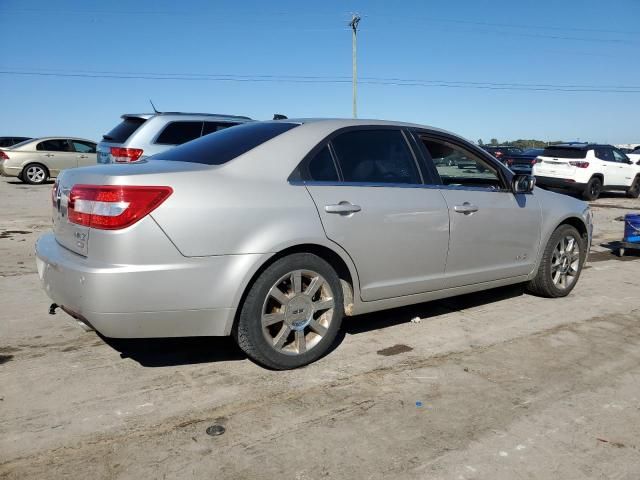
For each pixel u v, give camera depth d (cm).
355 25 3647
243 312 336
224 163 343
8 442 270
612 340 433
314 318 366
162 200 306
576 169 1661
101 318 301
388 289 398
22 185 1712
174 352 385
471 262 451
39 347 389
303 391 332
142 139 867
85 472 248
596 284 620
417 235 405
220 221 318
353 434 285
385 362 378
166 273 305
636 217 773
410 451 271
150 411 303
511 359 389
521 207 489
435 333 439
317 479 247
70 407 305
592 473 257
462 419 303
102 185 305
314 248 360
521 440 283
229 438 278
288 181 352
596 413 314
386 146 412
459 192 441
